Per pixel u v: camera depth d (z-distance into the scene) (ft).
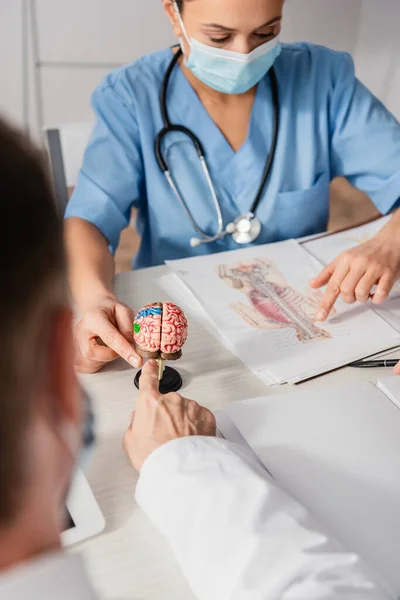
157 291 3.30
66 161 7.74
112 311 2.84
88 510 2.01
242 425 2.31
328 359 2.79
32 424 0.84
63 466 0.96
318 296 3.27
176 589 1.79
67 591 0.90
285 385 2.64
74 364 0.95
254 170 4.06
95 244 3.57
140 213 4.41
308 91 4.16
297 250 3.70
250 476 1.87
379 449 2.24
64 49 8.14
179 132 3.99
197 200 4.08
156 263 4.29
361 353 2.82
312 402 2.45
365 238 3.87
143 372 2.36
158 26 8.38
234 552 1.67
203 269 3.47
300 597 1.53
